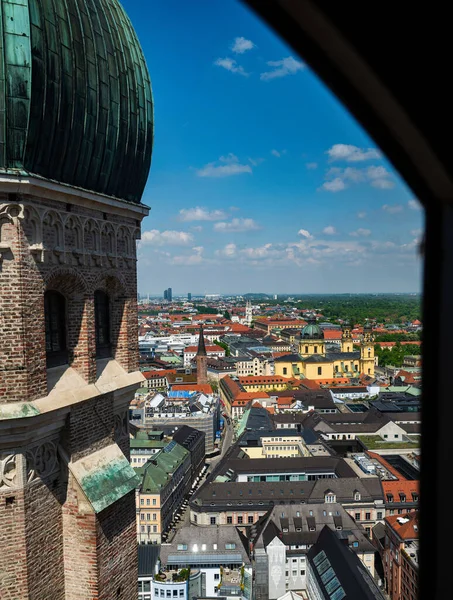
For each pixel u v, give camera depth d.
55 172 21.06
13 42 18.12
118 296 26.88
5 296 19.23
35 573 20.56
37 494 20.78
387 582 108.38
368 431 184.88
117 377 25.98
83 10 22.05
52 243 21.16
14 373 19.50
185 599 96.06
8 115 18.45
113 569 23.55
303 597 105.75
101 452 24.27
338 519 115.38
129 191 26.52
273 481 135.25
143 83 26.11
